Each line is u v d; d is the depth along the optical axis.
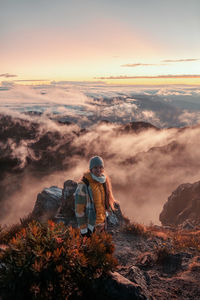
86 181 3.76
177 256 5.88
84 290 3.00
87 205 3.74
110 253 3.44
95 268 3.17
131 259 6.39
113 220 9.39
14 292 2.71
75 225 9.11
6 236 7.66
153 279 4.86
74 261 3.01
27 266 2.78
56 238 3.15
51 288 2.72
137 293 3.08
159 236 8.37
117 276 3.36
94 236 3.38
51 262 2.85
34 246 3.02
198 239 8.65
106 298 3.00
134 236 8.09
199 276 4.88
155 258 6.03
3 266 2.89
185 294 4.16
